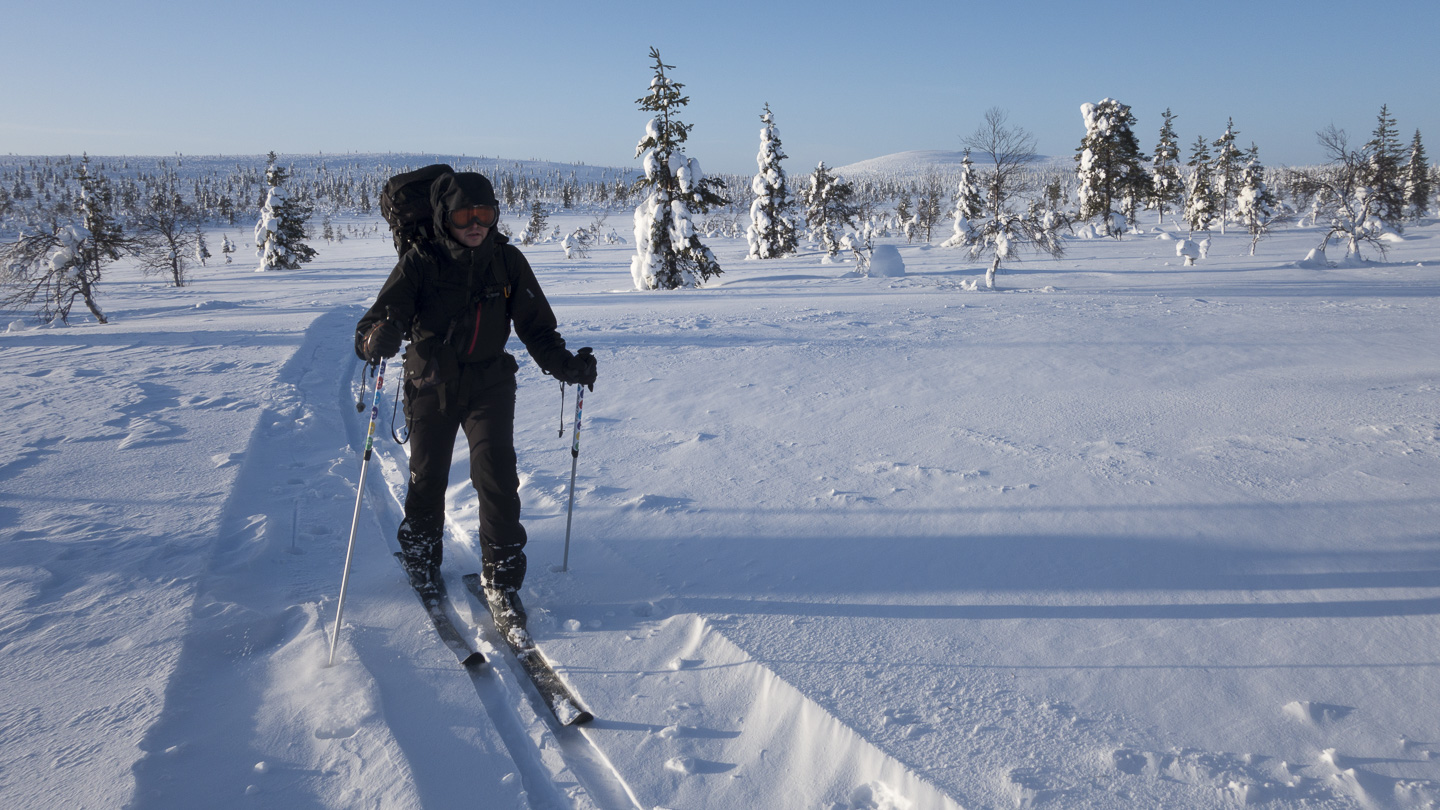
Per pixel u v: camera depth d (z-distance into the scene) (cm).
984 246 2342
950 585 322
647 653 279
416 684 262
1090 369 834
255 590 332
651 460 520
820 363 920
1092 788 195
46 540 373
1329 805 188
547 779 217
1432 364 814
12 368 998
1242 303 1599
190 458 527
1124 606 299
